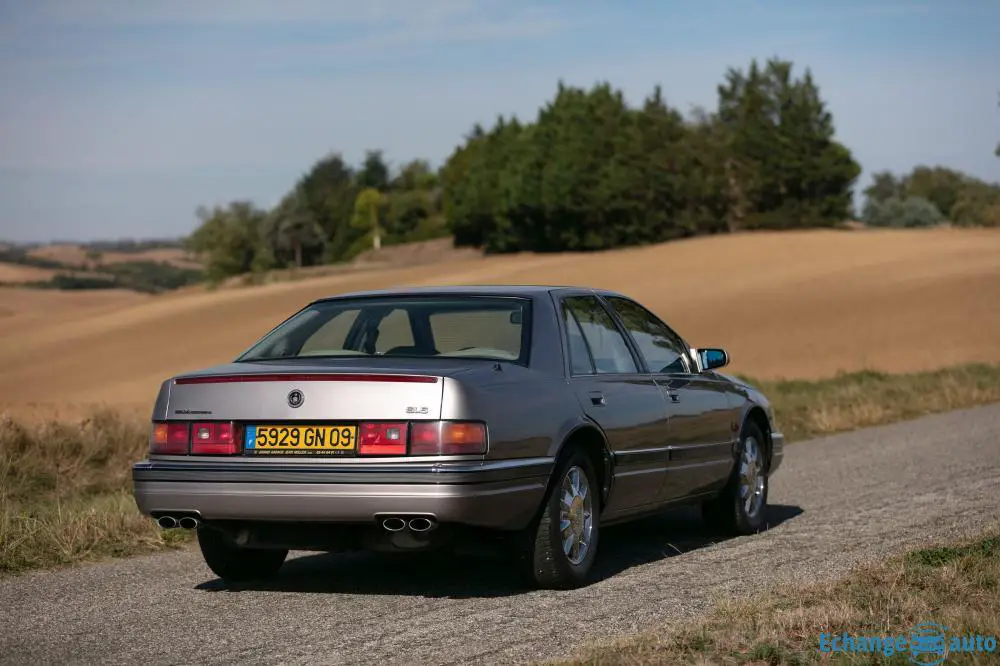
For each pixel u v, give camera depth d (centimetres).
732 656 493
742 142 11944
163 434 655
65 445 1203
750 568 720
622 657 496
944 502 948
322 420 623
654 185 11688
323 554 824
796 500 1037
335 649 550
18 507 956
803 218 11838
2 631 594
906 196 19175
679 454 787
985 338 4019
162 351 5209
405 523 608
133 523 862
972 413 1911
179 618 621
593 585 688
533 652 532
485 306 714
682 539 866
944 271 5481
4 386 4394
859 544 781
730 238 8300
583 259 7994
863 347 4000
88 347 5581
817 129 11944
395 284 7625
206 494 630
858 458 1343
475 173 14388
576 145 11950
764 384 2608
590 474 695
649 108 12000
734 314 4803
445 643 555
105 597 675
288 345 711
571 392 690
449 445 608
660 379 790
